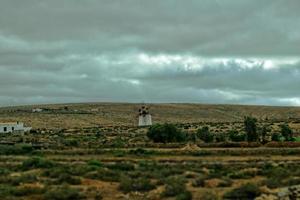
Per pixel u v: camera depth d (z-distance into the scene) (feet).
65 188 244.83
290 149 457.68
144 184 252.42
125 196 231.09
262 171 306.14
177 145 526.16
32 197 227.40
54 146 534.78
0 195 227.40
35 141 630.74
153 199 222.89
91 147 533.14
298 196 204.44
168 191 229.66
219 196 221.87
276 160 399.03
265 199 201.36
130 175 301.22
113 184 272.72
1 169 338.95
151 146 531.91
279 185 241.96
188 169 335.47
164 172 313.73
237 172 307.78
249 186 224.74
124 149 500.74
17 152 484.74
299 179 252.42
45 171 315.17
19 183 268.21
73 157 445.78
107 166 357.00
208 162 390.83
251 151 453.58
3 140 651.66
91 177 293.84
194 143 540.11
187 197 216.33
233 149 474.49
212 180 274.98
